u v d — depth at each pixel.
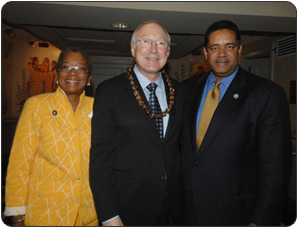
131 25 3.01
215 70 1.45
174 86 1.59
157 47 1.41
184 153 1.52
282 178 1.25
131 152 1.36
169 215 1.46
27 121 1.29
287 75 3.69
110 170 1.35
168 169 1.39
